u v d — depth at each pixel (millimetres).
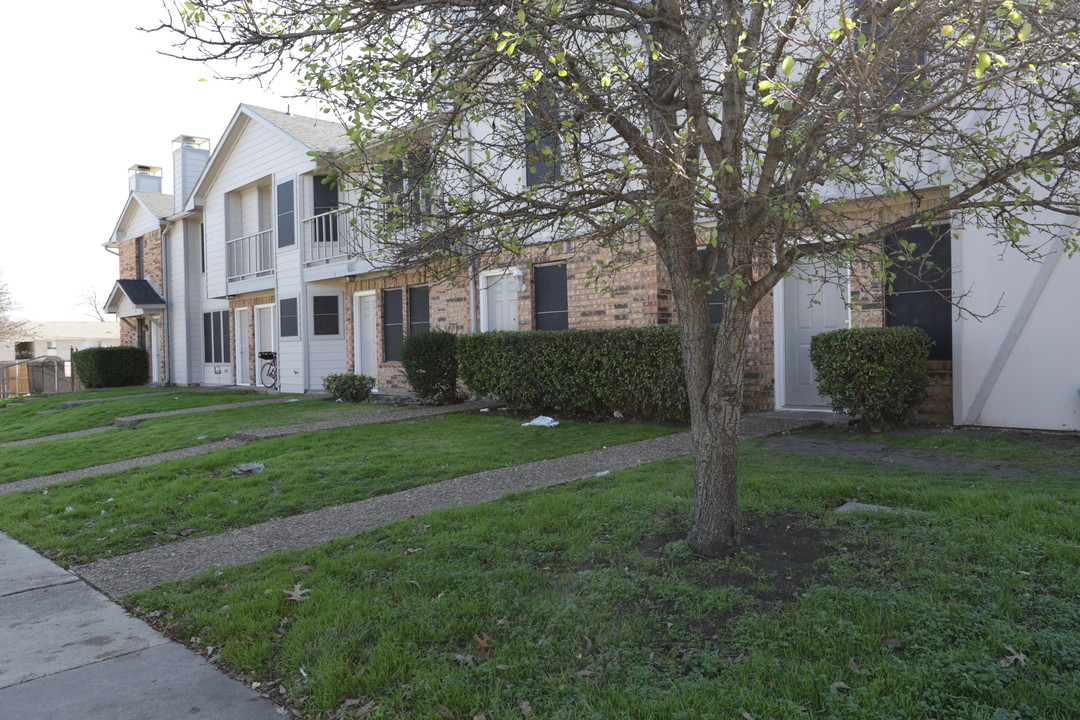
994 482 5914
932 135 5023
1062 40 4020
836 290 10117
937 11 4137
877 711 2855
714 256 4781
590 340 10758
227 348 22984
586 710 3035
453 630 3836
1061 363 8250
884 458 7180
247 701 3441
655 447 8422
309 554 5262
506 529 5379
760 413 10391
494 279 14281
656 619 3805
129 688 3613
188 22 4508
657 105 4637
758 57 4637
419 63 4828
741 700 3004
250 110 19125
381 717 3109
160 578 5191
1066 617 3453
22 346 48781
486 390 12500
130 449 10891
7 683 3727
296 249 18172
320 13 4559
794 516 5246
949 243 8984
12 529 6789
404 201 4906
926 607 3619
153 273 26156
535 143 5121
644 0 5539
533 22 4535
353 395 15773
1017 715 2760
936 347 9211
